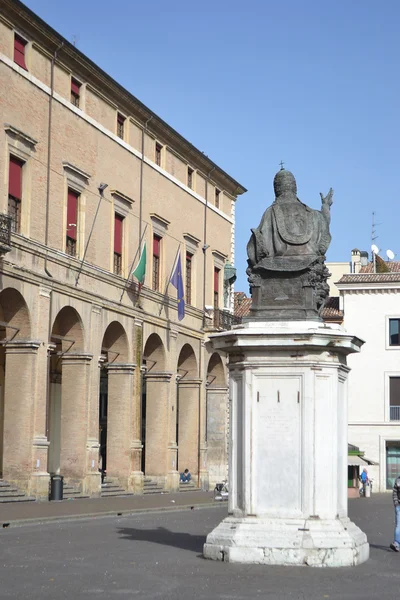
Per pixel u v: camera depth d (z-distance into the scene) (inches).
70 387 1814.7
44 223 1702.8
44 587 566.3
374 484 2869.1
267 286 695.1
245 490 669.9
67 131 1793.8
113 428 2001.7
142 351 2078.0
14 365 1631.4
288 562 646.5
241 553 655.1
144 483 2096.5
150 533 958.4
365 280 2920.8
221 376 2508.6
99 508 1424.7
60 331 1825.8
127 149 2043.6
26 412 1622.8
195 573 616.1
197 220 2429.9
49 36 1707.7
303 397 668.1
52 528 1046.4
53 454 2038.6
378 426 2883.9
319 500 661.9
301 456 664.4
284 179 725.3
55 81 1758.1
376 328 2918.3
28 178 1658.5
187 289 2378.2
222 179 2586.1
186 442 2377.0
